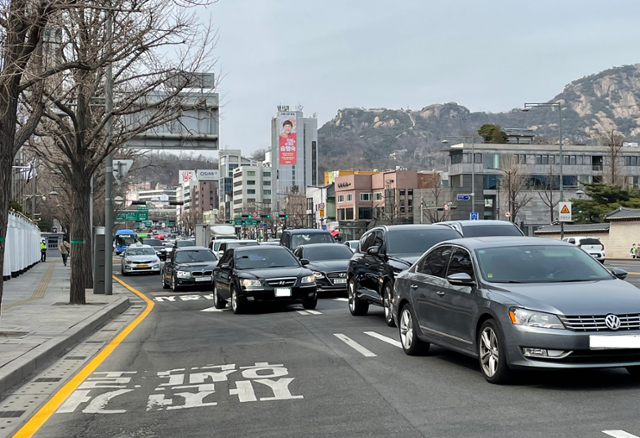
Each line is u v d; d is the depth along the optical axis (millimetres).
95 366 9758
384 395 7160
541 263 8367
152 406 7102
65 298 21562
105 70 19688
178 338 12680
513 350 7117
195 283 26641
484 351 7738
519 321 7094
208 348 11133
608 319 6891
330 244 22656
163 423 6379
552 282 7926
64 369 9570
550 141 109750
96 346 11961
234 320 15492
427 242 14305
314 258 21859
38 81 11930
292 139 177500
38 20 10922
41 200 86562
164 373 9008
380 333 12109
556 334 6855
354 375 8312
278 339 11820
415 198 91312
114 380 8641
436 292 8914
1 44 11000
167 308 20078
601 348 6809
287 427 6031
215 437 5812
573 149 88875
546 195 78125
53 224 115688
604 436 5387
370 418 6230
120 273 44469
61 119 18719
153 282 34219
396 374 8312
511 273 8164
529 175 85750
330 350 10320
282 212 136125
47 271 42375
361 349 10320
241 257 17984
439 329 8805
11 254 33656
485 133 97625
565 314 6914
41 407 7250
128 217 60875
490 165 87500
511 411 6305
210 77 18359
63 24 13930
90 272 27656
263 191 180625
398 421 6082
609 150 82125
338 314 15797
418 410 6465
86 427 6348
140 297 24844
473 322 7898
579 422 5840
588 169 89062
